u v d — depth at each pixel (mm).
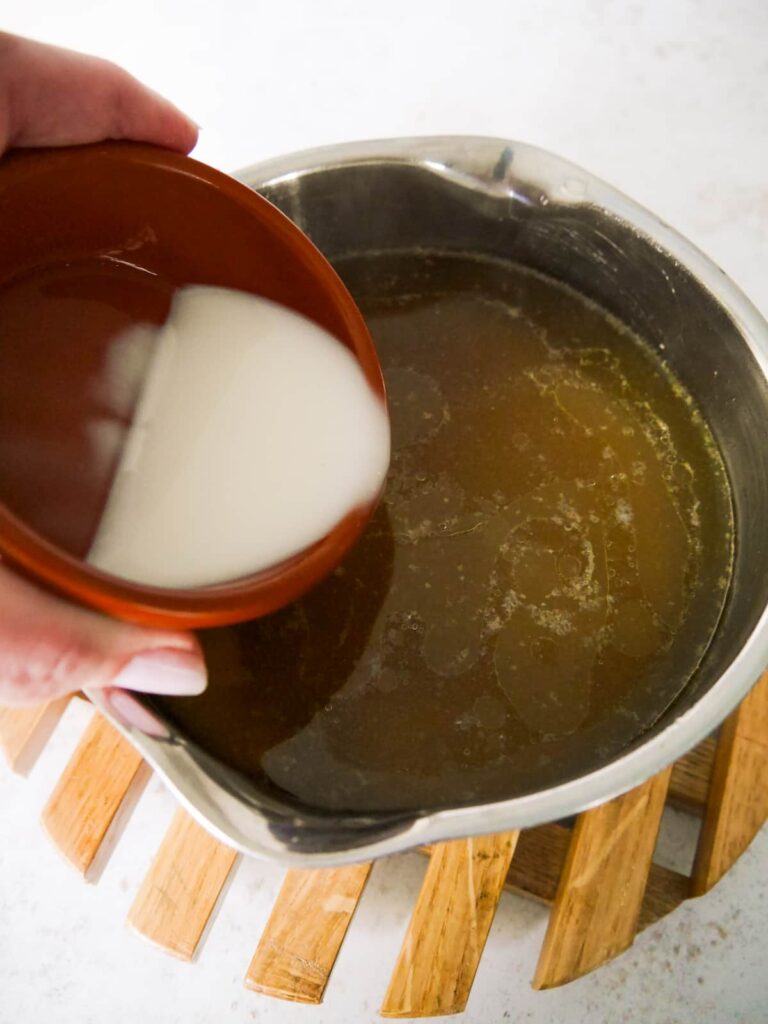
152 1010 286
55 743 312
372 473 197
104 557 173
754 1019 280
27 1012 286
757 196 348
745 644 190
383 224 260
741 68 371
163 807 303
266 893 295
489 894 248
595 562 230
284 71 365
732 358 230
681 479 241
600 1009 283
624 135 356
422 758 210
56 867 298
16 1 382
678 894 266
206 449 188
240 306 208
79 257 198
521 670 218
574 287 264
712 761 273
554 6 381
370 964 288
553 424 247
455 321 263
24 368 184
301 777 207
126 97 199
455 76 365
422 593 225
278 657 219
